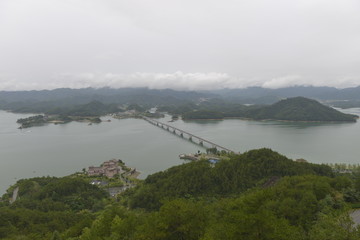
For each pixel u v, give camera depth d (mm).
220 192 135000
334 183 95562
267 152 158375
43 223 107000
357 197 76250
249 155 159125
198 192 135250
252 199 45812
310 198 71625
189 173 147000
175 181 142625
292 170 141750
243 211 43594
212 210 71938
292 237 41281
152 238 45875
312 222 59344
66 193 155875
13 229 97000
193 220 49031
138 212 122250
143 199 134125
